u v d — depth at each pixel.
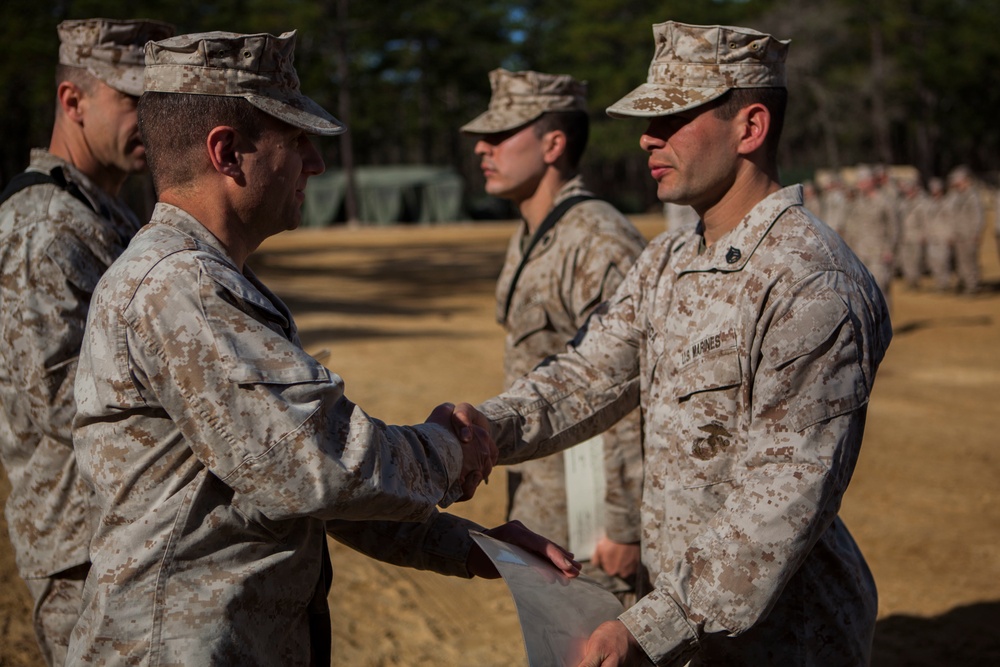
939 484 6.69
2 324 2.48
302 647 1.97
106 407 1.82
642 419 2.54
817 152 61.94
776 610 2.21
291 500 1.78
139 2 28.08
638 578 2.44
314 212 42.97
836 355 2.05
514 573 2.01
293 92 2.02
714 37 2.24
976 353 11.80
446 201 44.34
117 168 2.83
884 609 4.80
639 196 60.53
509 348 3.27
